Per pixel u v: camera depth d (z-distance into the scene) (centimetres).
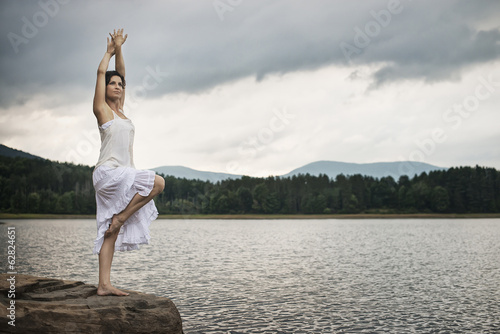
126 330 500
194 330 1146
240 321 1239
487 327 1201
